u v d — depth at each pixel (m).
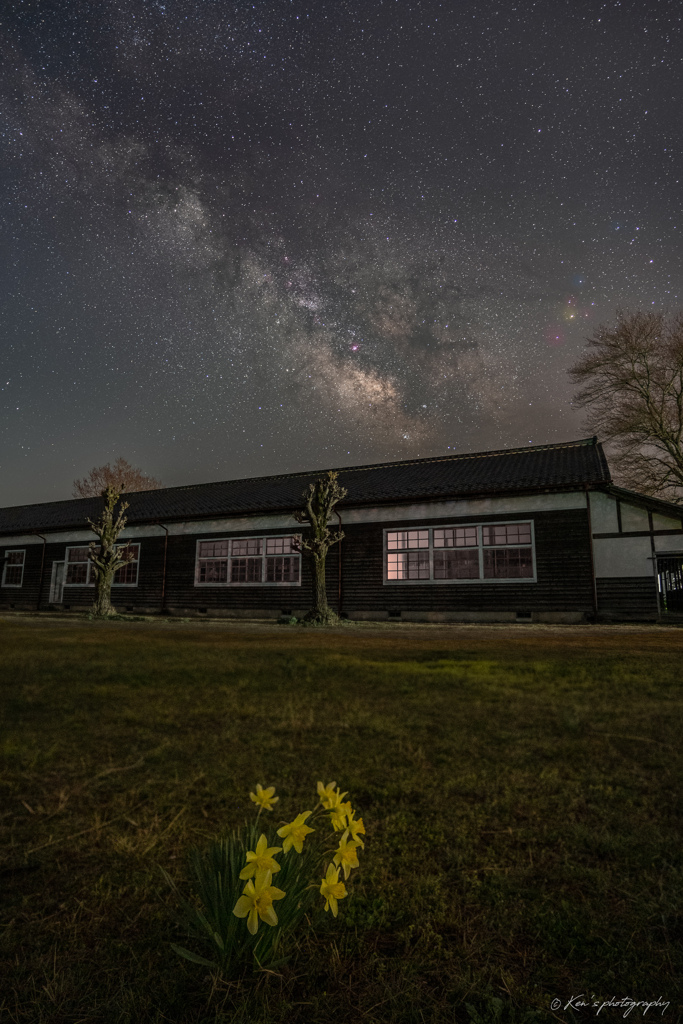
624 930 1.59
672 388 26.83
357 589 19.33
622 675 5.89
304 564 20.34
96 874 1.91
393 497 19.03
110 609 19.61
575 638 10.61
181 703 4.68
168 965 1.42
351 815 1.26
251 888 1.12
